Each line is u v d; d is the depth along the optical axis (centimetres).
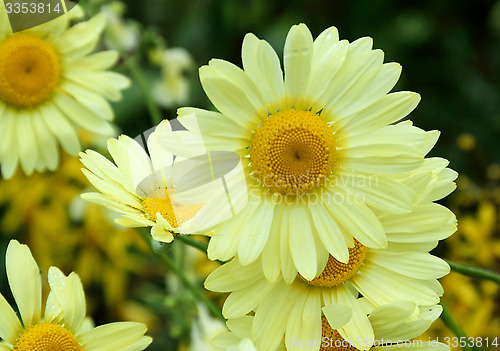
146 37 48
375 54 36
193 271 47
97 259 50
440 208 35
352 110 36
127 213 34
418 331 35
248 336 36
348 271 36
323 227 35
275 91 36
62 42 42
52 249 50
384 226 36
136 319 50
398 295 36
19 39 41
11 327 36
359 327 35
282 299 36
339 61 36
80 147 42
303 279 36
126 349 37
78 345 36
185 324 45
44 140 42
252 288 35
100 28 43
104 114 42
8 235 50
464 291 47
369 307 36
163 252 35
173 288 46
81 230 50
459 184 51
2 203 50
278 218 35
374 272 36
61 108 42
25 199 49
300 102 36
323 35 36
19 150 42
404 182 35
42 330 36
